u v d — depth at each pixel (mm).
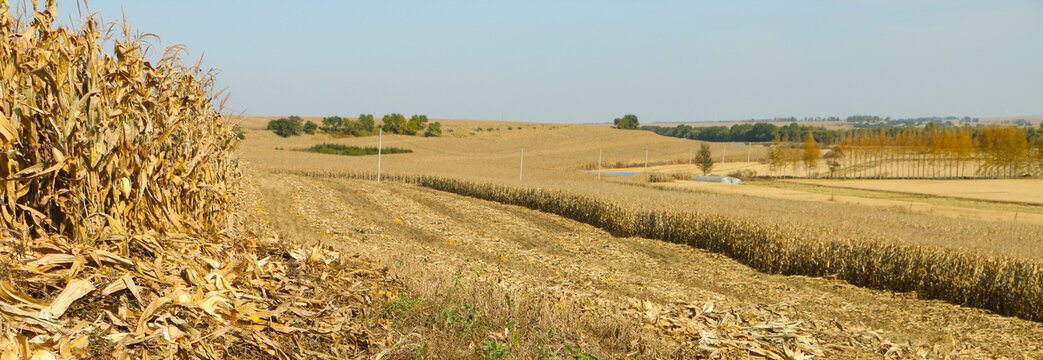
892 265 15516
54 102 3961
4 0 3662
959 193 54750
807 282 16141
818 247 17062
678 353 5461
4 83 3648
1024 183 65812
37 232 3760
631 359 5215
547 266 15281
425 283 6383
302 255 5895
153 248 4309
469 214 28875
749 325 7008
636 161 98250
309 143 124625
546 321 5633
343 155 105125
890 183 68062
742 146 125188
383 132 153375
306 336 4051
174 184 5621
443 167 72688
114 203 4434
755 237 18562
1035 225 26922
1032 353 9992
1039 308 12680
